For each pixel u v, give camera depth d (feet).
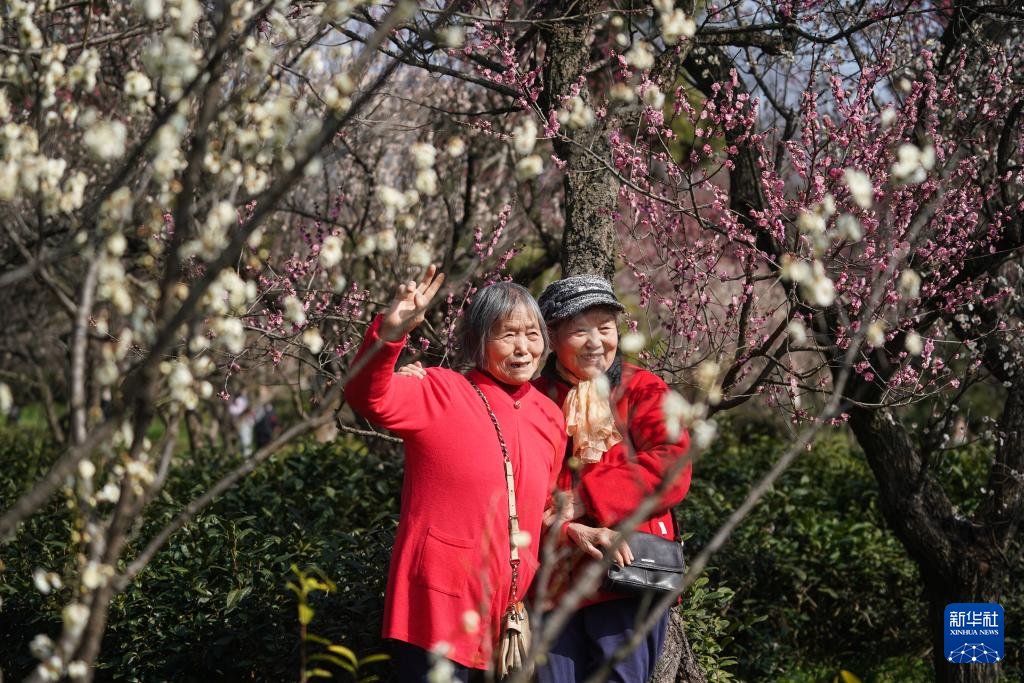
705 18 12.55
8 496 18.40
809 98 11.91
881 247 11.20
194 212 6.37
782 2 12.76
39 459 23.22
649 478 9.06
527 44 15.83
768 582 17.66
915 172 5.74
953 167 12.26
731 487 22.16
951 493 20.92
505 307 9.07
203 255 5.62
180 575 13.70
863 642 17.98
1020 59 13.29
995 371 14.55
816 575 18.20
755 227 13.42
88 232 6.22
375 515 18.11
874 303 6.01
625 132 14.02
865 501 22.44
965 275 12.76
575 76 12.38
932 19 15.31
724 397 12.41
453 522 8.55
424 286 8.03
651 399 9.50
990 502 13.99
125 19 15.83
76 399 5.63
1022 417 13.65
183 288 6.31
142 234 6.32
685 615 13.33
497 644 8.66
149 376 5.28
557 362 10.02
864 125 11.50
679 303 12.94
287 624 12.76
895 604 18.38
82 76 6.61
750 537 18.63
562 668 9.15
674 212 12.60
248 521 16.72
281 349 15.01
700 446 5.11
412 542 8.61
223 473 19.56
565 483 9.63
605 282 9.87
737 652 16.33
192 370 5.83
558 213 21.17
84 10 15.17
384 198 5.99
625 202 13.91
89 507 5.77
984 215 13.25
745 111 14.21
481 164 20.68
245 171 6.29
